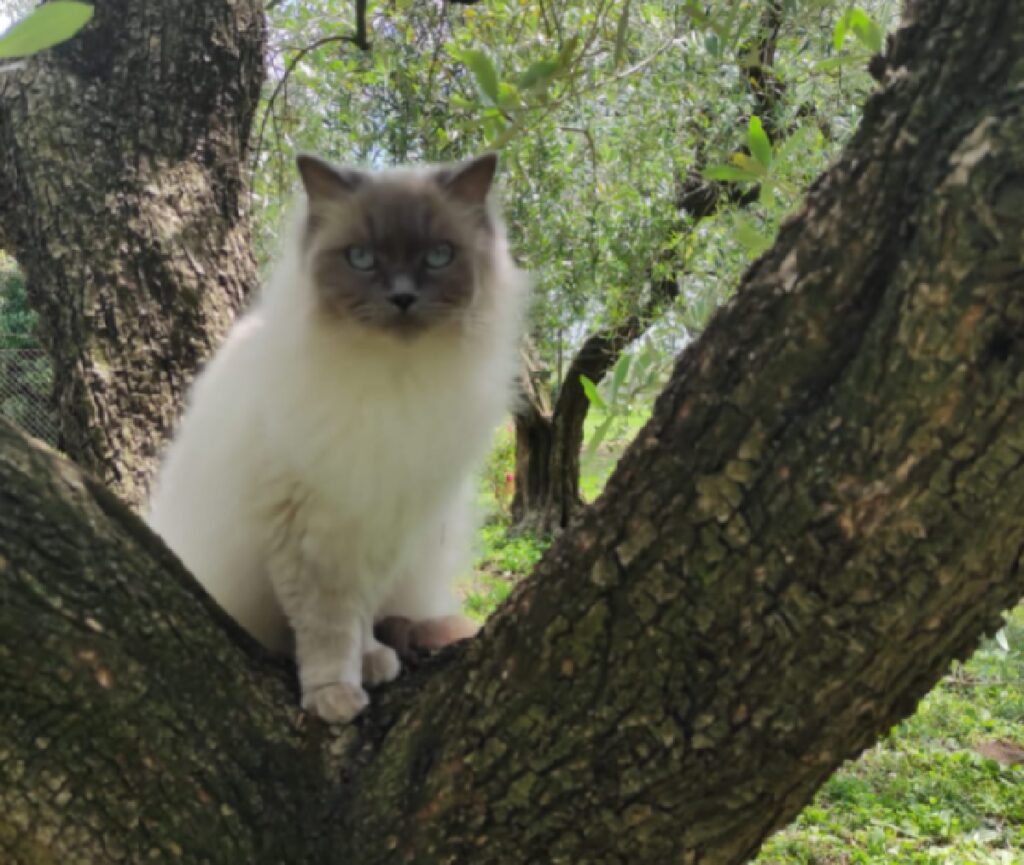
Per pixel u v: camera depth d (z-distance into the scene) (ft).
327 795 5.35
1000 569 3.87
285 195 11.39
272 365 6.29
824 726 4.29
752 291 4.14
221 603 6.82
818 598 4.01
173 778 4.85
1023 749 17.17
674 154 17.24
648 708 4.46
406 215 6.65
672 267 18.12
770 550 4.05
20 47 3.12
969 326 3.45
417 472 6.46
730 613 4.19
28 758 4.57
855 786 15.49
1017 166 3.31
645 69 14.26
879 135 3.79
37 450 5.19
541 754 4.72
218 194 8.69
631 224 17.93
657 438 4.38
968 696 19.48
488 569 29.01
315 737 5.58
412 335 6.31
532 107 6.63
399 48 13.02
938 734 17.63
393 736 5.47
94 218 8.12
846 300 3.84
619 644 4.49
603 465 8.43
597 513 4.63
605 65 12.63
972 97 3.58
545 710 4.70
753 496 4.06
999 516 3.69
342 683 5.82
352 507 6.19
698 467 4.19
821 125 14.90
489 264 7.13
